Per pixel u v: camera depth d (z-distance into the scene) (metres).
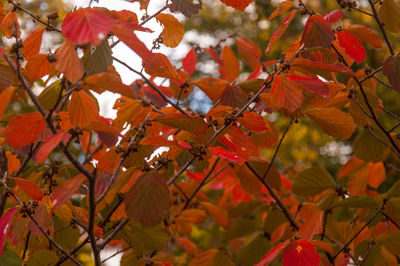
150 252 1.93
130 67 1.61
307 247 1.59
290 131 4.71
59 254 1.79
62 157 2.33
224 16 6.04
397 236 1.78
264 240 2.16
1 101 1.45
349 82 1.87
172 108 1.74
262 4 5.71
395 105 4.01
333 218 2.27
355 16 3.65
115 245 2.10
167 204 1.47
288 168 3.17
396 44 3.91
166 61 1.63
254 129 1.58
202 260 2.13
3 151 1.71
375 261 1.82
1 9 1.66
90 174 1.38
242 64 5.88
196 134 1.58
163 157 1.57
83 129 1.37
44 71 1.50
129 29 1.49
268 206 2.27
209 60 6.12
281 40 5.40
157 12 1.65
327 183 1.98
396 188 1.77
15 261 1.71
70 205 1.59
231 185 2.76
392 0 1.73
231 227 2.26
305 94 1.63
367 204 1.78
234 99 1.68
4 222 1.52
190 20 6.18
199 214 2.07
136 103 1.55
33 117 1.41
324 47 1.63
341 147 4.69
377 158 1.98
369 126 1.91
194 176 2.17
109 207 1.79
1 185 1.55
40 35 1.58
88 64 1.47
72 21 1.34
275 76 1.51
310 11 1.71
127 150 1.49
